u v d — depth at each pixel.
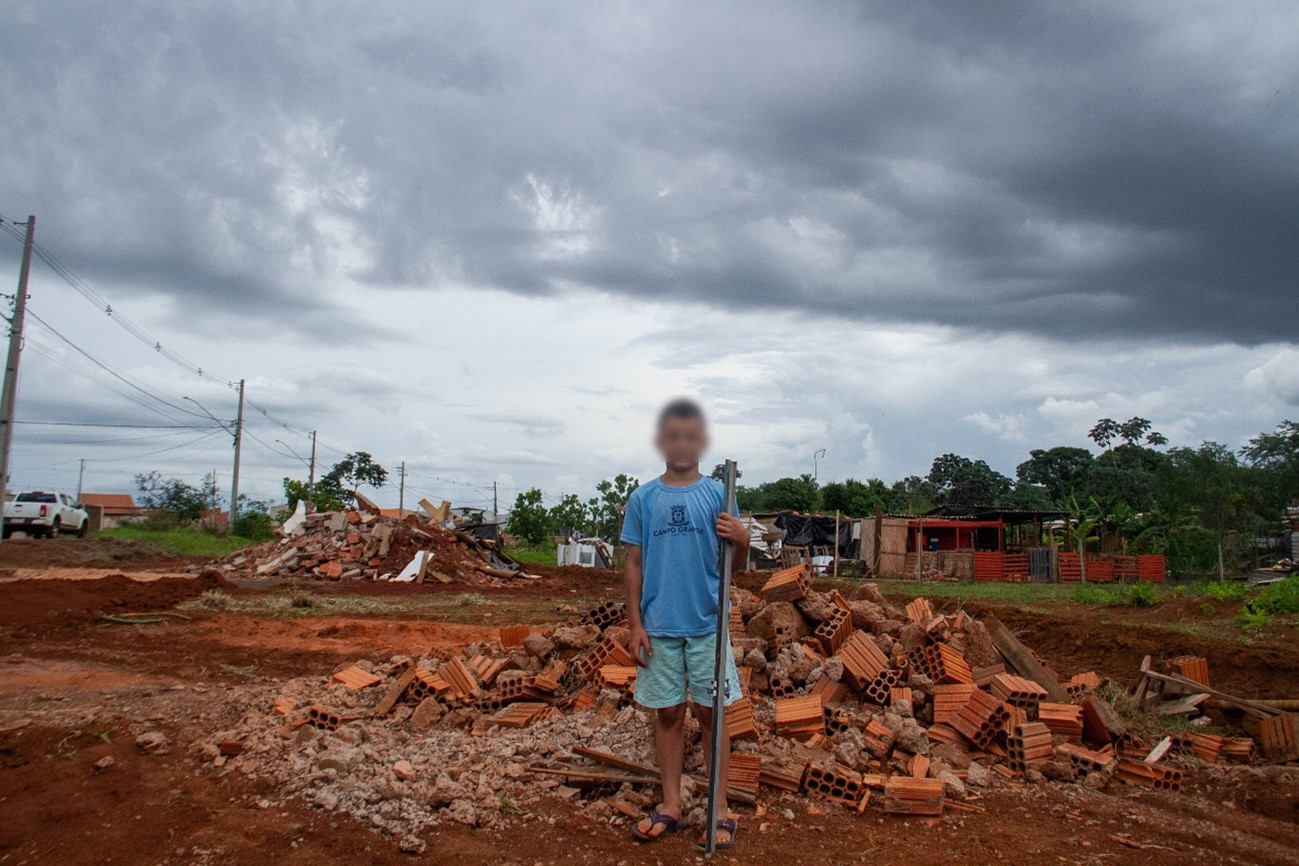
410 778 4.67
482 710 6.10
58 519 33.88
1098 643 12.09
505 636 7.73
